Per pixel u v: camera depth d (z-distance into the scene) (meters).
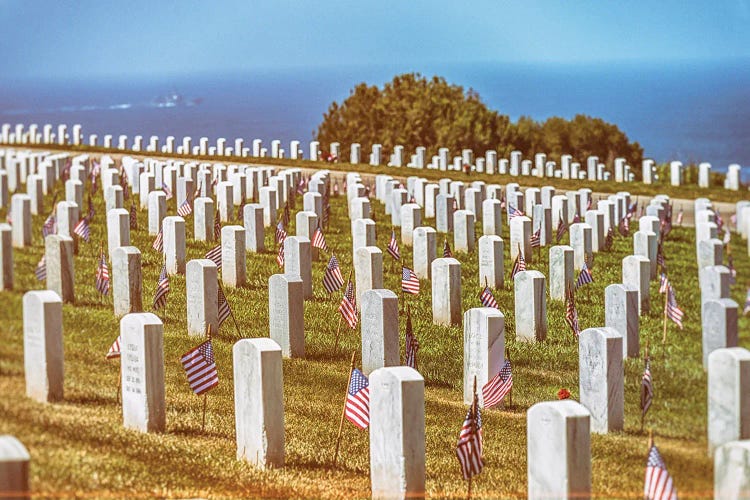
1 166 27.88
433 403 17.56
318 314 21.94
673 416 14.09
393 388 12.75
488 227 31.95
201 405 15.97
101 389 14.11
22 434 12.17
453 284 21.73
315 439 15.38
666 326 18.44
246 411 13.79
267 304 22.02
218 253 23.64
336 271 22.84
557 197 33.69
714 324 15.47
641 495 12.51
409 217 30.19
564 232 33.19
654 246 24.70
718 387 13.22
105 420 13.17
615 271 26.75
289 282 18.97
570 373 18.67
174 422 14.85
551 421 12.08
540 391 17.80
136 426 13.87
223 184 32.91
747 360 13.08
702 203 26.06
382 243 30.31
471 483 13.94
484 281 25.08
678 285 22.55
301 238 22.92
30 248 16.58
